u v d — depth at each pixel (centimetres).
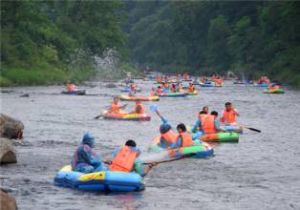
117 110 6347
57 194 2866
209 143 4588
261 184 3158
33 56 15100
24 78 13238
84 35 19350
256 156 4038
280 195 2925
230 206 2716
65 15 19512
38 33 15975
